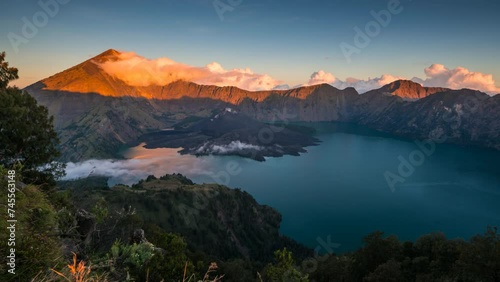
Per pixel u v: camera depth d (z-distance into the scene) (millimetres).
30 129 22734
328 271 51375
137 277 12188
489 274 30891
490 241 32781
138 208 149125
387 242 48062
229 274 55000
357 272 48094
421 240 47844
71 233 13148
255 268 94438
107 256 11867
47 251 7594
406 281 39000
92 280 7184
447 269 37594
